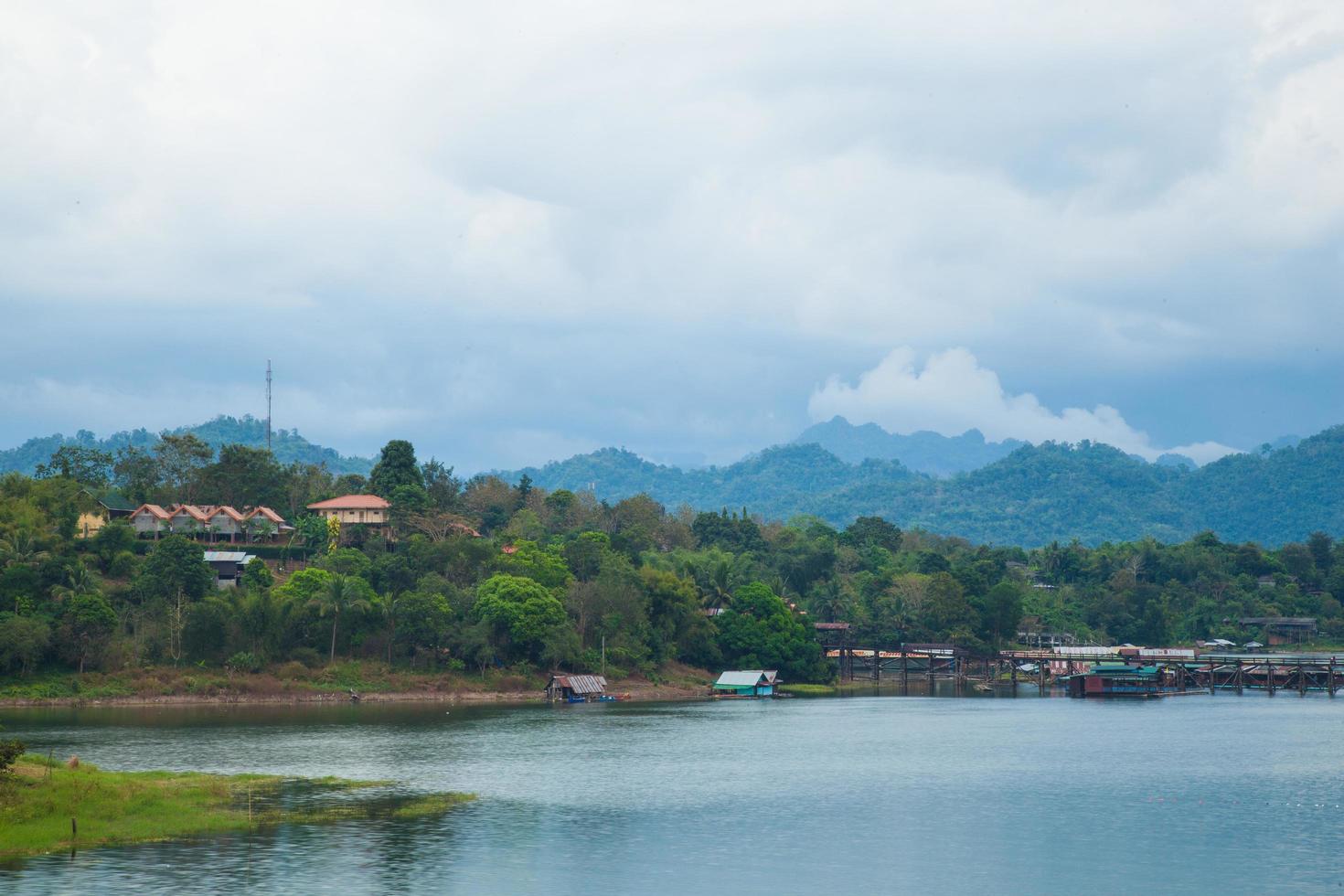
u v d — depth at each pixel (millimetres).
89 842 94312
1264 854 100125
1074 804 122125
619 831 106875
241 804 112375
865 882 90438
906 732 186750
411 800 117438
